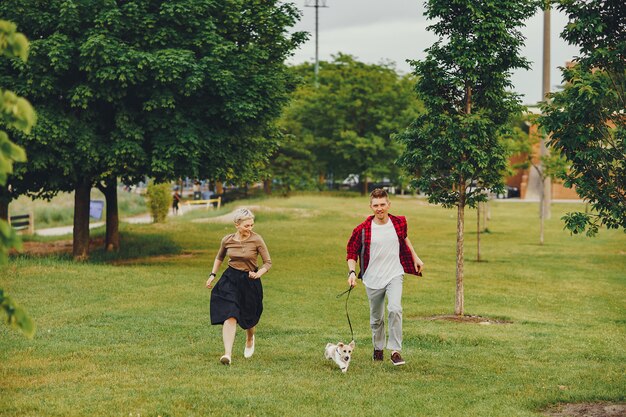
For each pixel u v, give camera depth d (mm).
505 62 13430
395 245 8797
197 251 25672
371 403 7141
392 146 63531
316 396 7309
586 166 7812
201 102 20578
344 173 67625
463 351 10250
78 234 22000
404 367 8930
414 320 13258
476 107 13984
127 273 17531
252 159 23562
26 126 3766
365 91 65312
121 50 18641
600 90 7391
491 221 43969
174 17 19703
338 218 40375
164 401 7004
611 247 29766
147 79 19484
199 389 7477
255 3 22344
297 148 58000
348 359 8422
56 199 51625
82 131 19406
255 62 21281
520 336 11562
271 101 21359
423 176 14195
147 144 20578
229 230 33469
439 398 7391
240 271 8922
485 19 12984
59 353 9391
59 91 19281
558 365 9398
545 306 15734
